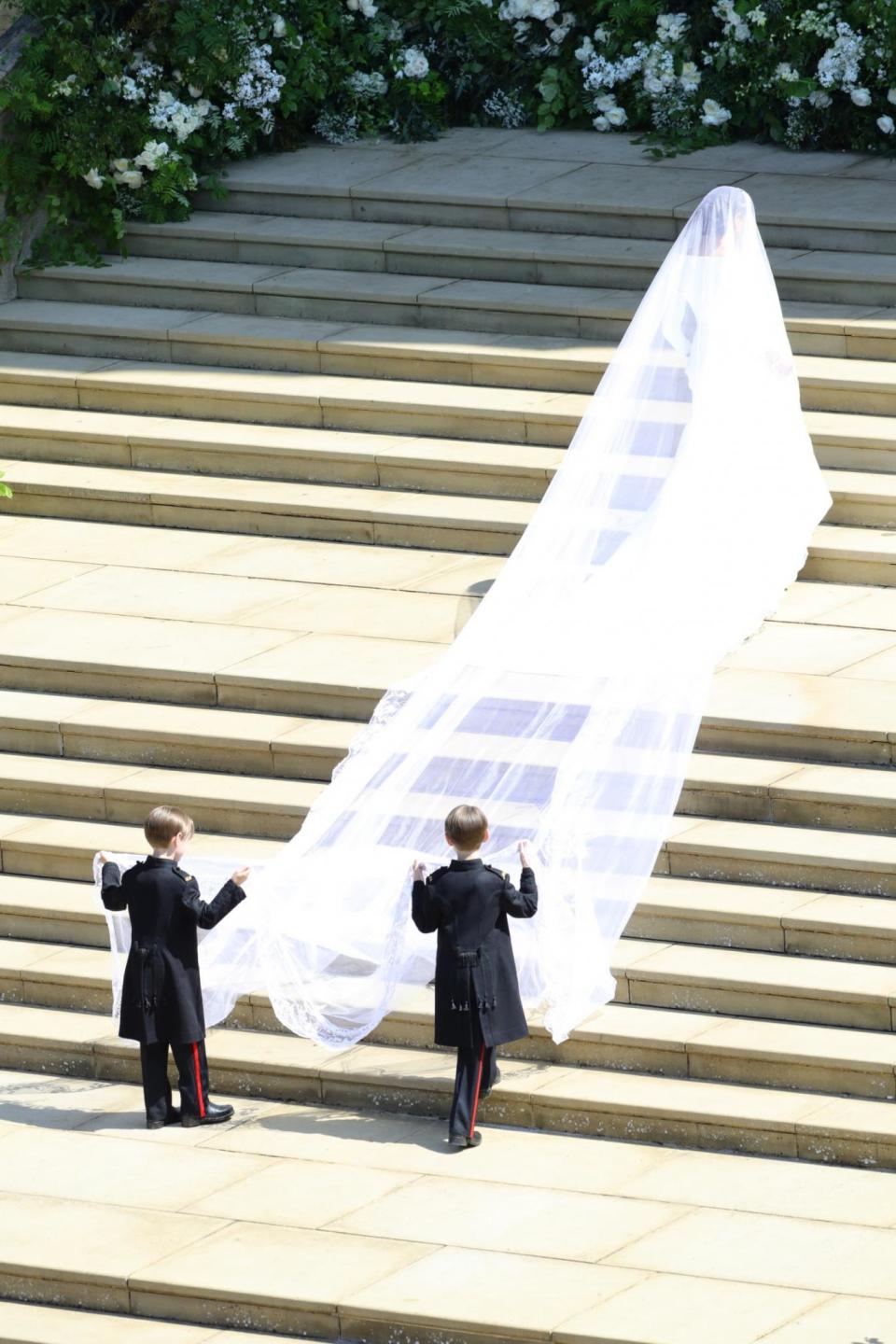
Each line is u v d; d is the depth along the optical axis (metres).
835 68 45.34
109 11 47.09
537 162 47.25
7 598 37.28
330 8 49.44
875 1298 22.75
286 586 37.16
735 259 33.69
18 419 42.31
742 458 33.47
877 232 41.94
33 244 46.22
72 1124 27.86
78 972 30.11
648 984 28.11
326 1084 27.98
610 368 32.91
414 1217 25.00
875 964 27.78
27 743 34.06
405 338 42.28
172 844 27.36
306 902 27.78
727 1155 26.02
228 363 43.12
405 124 49.41
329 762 32.25
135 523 40.44
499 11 49.28
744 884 29.34
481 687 29.98
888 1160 25.34
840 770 30.47
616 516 31.86
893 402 38.38
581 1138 26.75
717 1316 22.56
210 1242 24.77
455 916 26.28
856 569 35.66
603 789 28.50
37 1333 24.06
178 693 34.16
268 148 49.12
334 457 39.88
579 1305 22.94
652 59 47.72
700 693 30.23
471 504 38.59
